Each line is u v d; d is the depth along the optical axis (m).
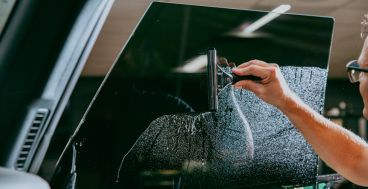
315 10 4.18
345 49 6.12
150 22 1.10
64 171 1.03
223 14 1.17
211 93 1.16
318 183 1.37
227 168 1.24
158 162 1.17
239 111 1.25
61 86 0.75
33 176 0.54
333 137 1.23
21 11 0.69
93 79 1.12
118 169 1.12
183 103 1.17
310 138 1.24
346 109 7.49
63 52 0.71
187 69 1.16
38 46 0.70
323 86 1.33
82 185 1.08
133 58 1.10
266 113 1.28
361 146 1.26
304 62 1.29
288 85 1.28
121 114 1.11
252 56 1.23
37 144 0.75
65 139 1.05
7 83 0.70
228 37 1.19
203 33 1.16
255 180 1.27
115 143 1.11
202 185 1.22
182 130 1.19
